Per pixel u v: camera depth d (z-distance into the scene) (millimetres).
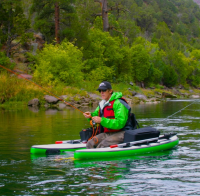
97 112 6359
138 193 3689
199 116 13914
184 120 12109
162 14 136875
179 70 68188
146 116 13695
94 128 6297
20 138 7684
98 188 3863
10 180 4191
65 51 30094
